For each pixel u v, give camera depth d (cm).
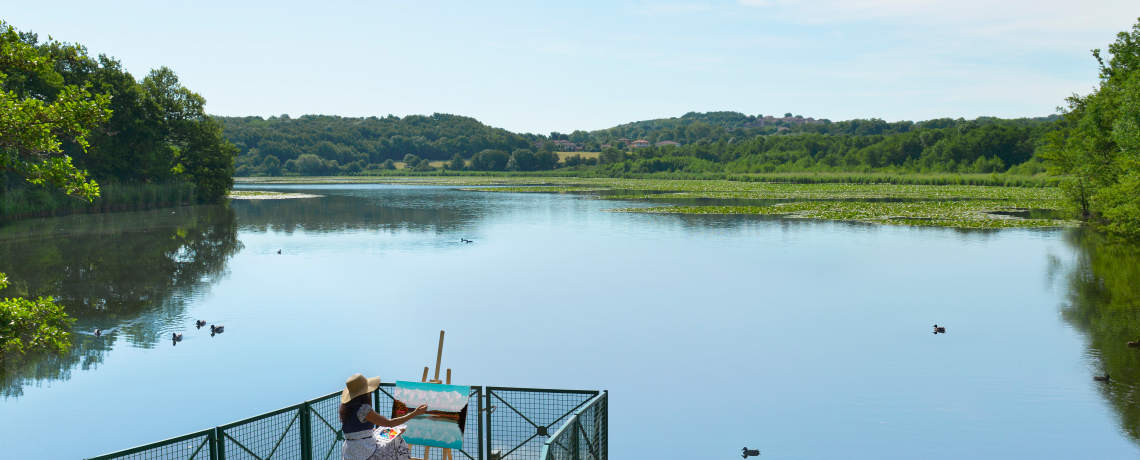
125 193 7200
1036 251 3734
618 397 1584
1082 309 2323
